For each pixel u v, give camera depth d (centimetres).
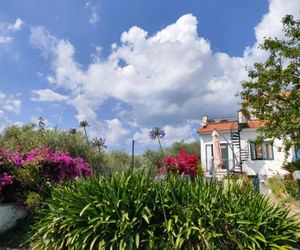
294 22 1520
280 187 1508
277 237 565
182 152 1505
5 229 848
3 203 878
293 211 1030
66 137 1459
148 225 560
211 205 577
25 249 747
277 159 2923
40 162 931
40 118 1499
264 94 1579
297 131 1440
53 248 611
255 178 1612
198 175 748
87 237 552
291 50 1498
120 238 548
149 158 934
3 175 880
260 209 595
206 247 529
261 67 1577
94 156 1428
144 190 593
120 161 1792
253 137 3089
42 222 672
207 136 3450
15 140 1298
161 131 699
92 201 597
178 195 606
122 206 572
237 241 537
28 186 915
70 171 970
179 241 525
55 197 686
